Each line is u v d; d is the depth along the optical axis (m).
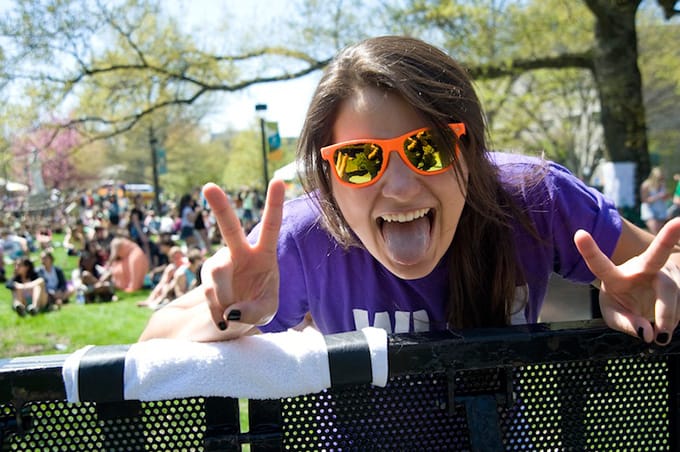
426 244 1.15
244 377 0.84
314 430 0.94
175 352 0.85
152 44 10.95
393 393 0.94
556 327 0.95
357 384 0.88
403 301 1.41
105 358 0.83
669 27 12.71
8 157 11.14
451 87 1.15
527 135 18.06
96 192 34.53
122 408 0.88
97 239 14.90
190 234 15.91
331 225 1.29
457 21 9.64
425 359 0.88
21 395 0.81
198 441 0.90
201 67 11.02
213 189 0.89
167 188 46.91
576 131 18.09
